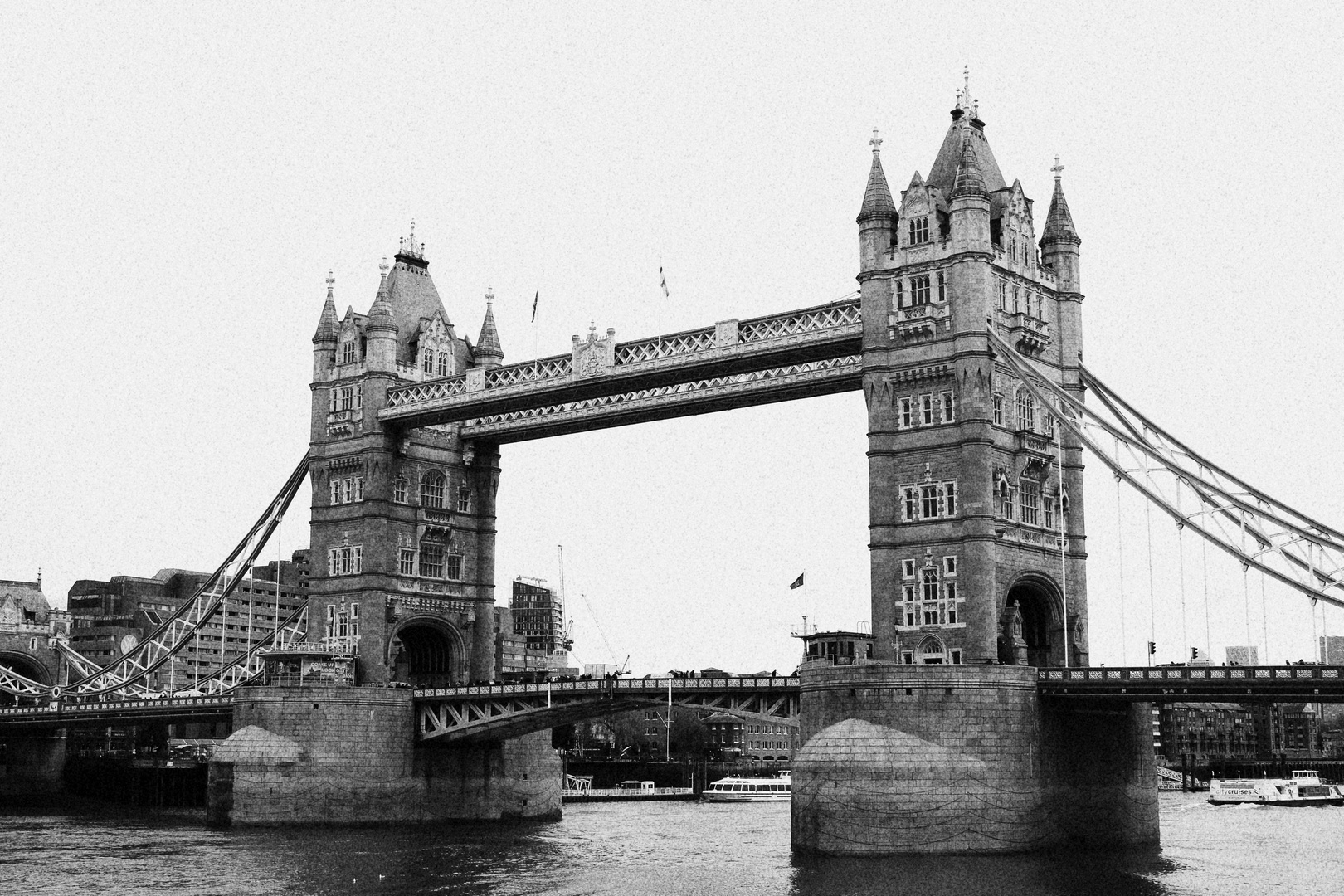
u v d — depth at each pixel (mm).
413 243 159625
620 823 150125
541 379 136125
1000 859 97938
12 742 191375
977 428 108625
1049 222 121125
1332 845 119750
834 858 98875
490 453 155375
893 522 112125
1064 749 106062
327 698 135875
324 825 133625
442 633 151000
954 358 110062
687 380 129000
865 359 114375
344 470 149625
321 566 149375
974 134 119562
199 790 175250
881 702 101312
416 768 138750
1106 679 100000
